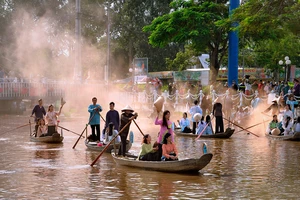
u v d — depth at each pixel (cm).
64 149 1991
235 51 3738
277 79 4900
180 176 1383
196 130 2564
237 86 3366
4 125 3381
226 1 4153
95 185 1260
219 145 2164
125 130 1653
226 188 1227
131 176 1380
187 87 3909
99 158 1730
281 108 2694
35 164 1603
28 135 2631
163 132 1491
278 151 1948
